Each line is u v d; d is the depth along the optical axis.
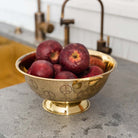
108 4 1.31
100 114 0.94
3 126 0.90
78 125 0.90
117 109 0.97
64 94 0.87
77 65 0.91
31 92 1.06
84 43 1.48
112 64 0.98
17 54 1.62
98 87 0.89
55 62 0.96
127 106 0.98
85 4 1.40
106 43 1.38
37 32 1.55
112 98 1.02
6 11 1.95
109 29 1.35
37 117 0.93
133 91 1.07
